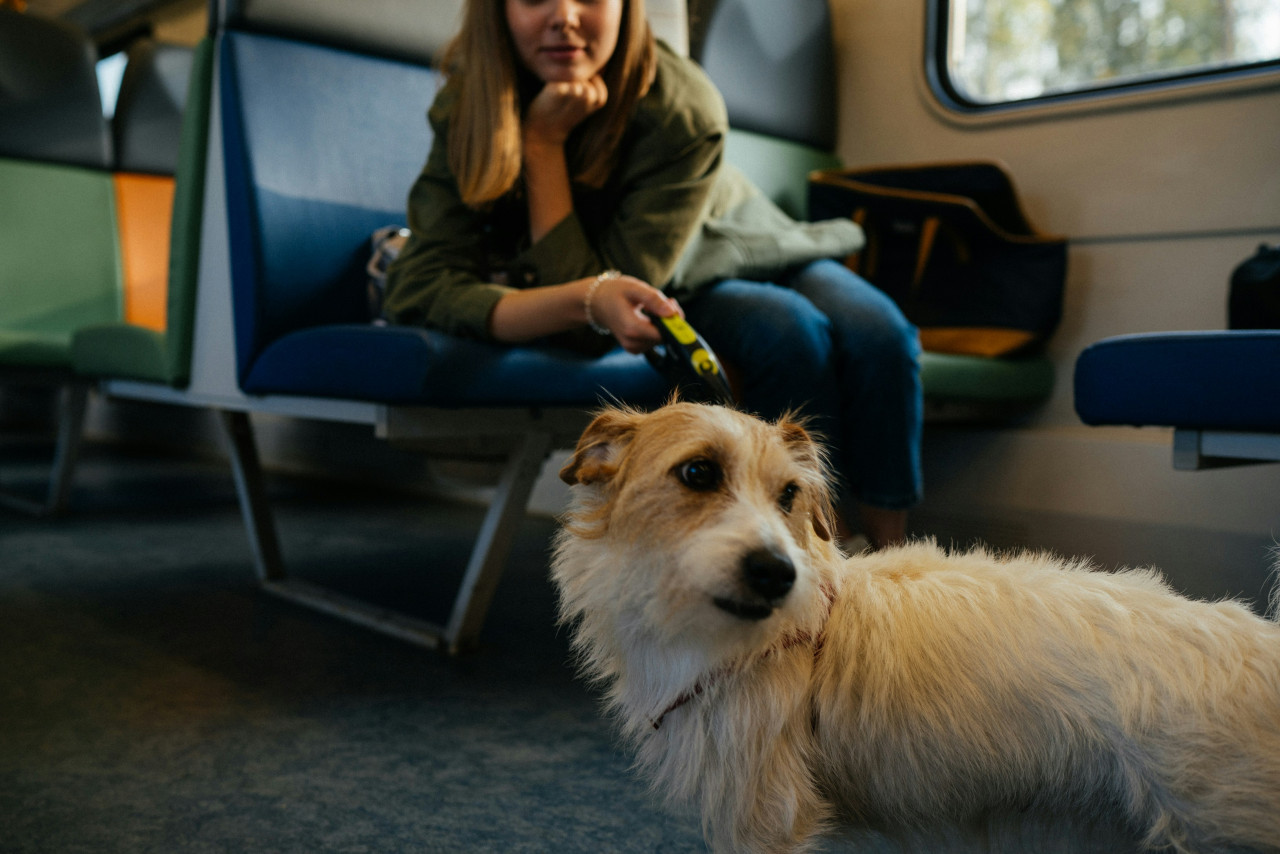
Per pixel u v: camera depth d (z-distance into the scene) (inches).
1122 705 35.9
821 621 40.1
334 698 70.0
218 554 119.6
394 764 58.6
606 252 76.0
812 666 39.8
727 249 78.7
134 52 169.3
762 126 124.9
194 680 73.3
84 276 156.4
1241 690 35.6
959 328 112.3
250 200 83.7
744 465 38.8
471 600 80.6
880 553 47.0
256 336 83.9
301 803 53.1
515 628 89.0
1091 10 114.9
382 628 87.2
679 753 40.0
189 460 214.4
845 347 73.7
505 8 73.9
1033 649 37.6
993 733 37.3
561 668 77.6
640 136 77.8
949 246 112.4
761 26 123.7
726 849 38.9
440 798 54.0
